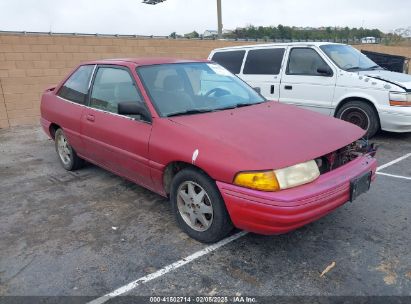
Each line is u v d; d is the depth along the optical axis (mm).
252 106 4055
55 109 5254
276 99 7582
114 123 4031
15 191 4770
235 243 3363
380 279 2836
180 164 3406
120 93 4078
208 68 4539
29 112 9164
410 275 2871
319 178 3027
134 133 3736
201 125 3369
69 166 5391
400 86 6266
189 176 3260
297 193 2795
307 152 3004
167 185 3646
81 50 9648
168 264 3090
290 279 2865
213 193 3086
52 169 5613
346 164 3336
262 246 3309
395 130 6422
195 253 3232
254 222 2877
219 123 3418
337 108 6895
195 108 3793
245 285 2812
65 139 5258
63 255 3260
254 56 7953
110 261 3150
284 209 2734
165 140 3406
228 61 8352
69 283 2881
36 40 8914
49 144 7223
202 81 4258
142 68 4031
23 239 3555
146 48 10805
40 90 9203
